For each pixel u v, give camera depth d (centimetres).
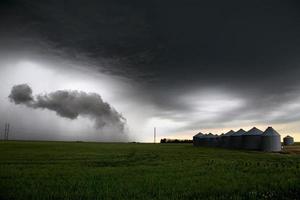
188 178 2759
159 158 5581
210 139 13388
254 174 3084
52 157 5516
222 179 2731
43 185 2350
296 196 2016
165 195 2016
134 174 3084
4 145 10562
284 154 7244
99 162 4631
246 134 10244
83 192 2078
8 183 2436
